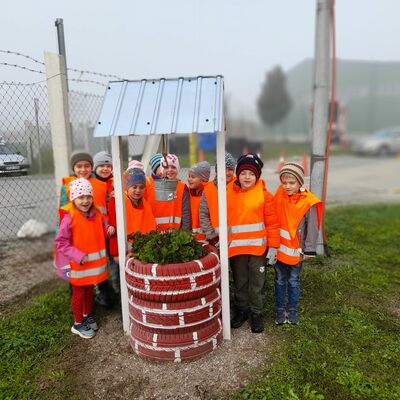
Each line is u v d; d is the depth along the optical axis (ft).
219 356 10.88
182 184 13.02
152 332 10.55
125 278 11.37
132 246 11.10
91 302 12.59
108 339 12.02
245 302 12.44
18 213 17.38
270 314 13.08
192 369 10.38
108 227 12.13
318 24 16.93
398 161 65.16
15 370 10.67
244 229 11.58
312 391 9.39
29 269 17.63
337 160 68.54
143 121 9.91
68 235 11.47
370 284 15.34
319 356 10.80
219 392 9.63
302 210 11.41
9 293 15.34
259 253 11.58
